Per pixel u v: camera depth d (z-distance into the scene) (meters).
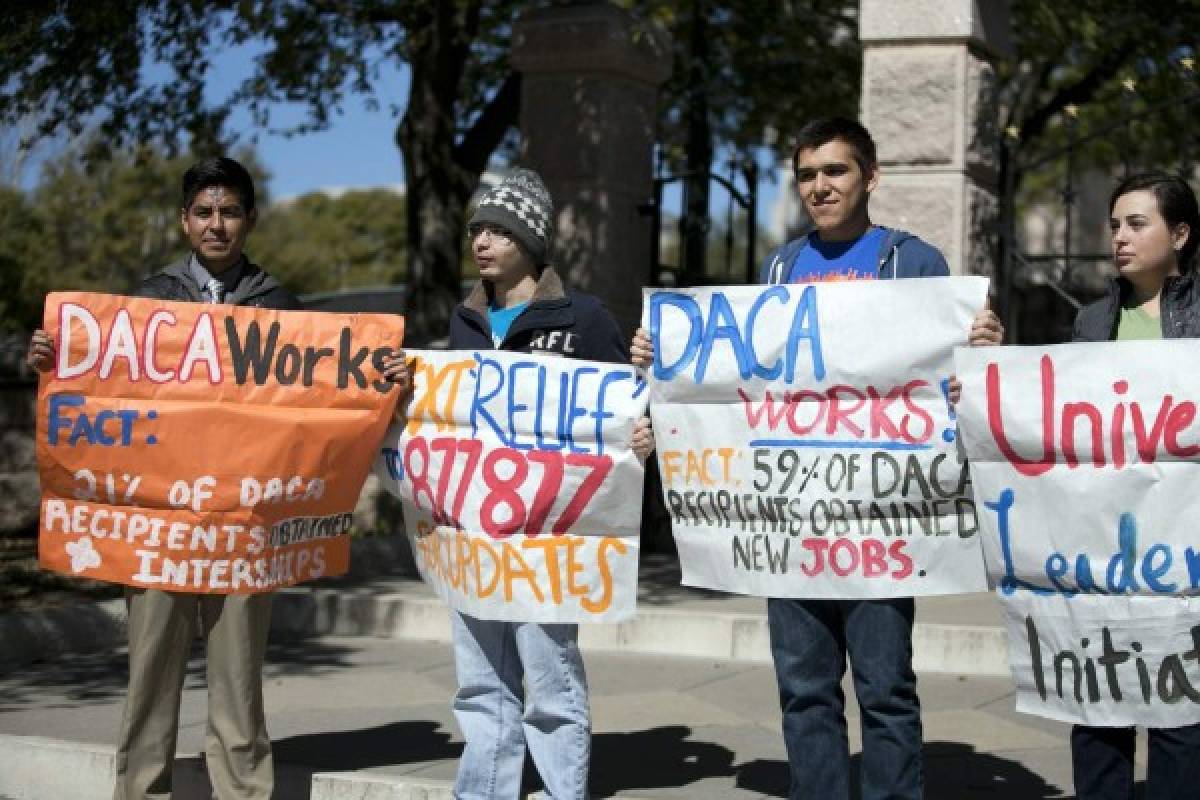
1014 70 14.81
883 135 8.56
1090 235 28.50
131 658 4.74
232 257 4.94
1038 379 4.14
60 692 6.80
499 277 4.81
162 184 30.69
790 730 4.45
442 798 4.98
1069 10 12.03
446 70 12.24
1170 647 4.02
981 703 6.59
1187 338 4.11
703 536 4.64
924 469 4.33
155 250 30.98
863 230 4.57
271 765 4.81
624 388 4.65
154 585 4.71
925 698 6.69
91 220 30.09
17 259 24.08
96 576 4.75
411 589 8.58
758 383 4.51
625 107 10.45
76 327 4.79
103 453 4.76
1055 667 4.16
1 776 5.52
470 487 4.71
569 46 10.23
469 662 4.75
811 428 4.45
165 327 4.80
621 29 10.24
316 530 4.94
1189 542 4.00
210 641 4.76
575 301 4.80
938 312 4.32
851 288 4.41
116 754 4.82
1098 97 15.52
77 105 12.09
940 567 4.32
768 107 15.89
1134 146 14.59
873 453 4.38
